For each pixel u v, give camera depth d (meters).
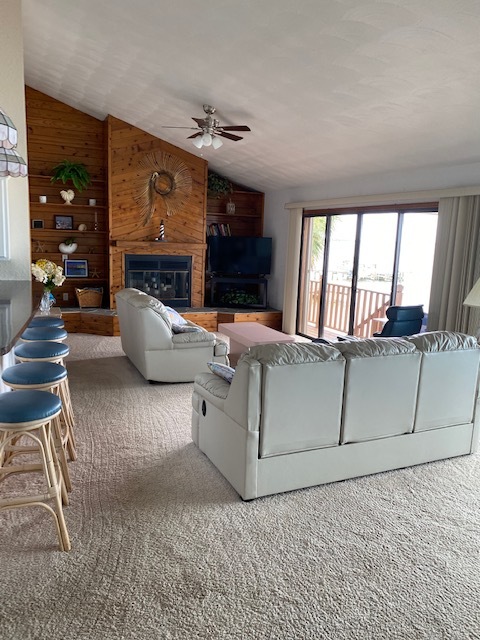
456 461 3.43
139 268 7.71
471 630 1.94
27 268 4.76
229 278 8.41
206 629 1.89
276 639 1.86
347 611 2.01
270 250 8.37
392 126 4.64
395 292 6.03
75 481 2.99
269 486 2.83
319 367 2.79
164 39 4.42
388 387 3.05
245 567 2.25
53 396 2.35
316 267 8.14
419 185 5.45
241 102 5.24
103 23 4.52
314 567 2.27
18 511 2.64
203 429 3.37
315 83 4.29
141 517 2.62
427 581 2.21
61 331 3.69
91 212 7.89
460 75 3.48
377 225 6.42
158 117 6.67
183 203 7.86
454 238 4.99
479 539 2.54
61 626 1.87
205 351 5.06
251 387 2.65
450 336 3.28
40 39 5.42
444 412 3.33
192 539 2.45
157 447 3.52
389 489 3.01
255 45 3.99
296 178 7.29
